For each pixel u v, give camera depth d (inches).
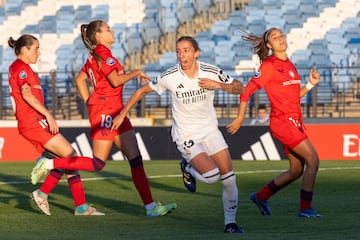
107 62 1067.9
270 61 1067.9
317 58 3181.6
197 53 928.9
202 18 3358.8
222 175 939.3
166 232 935.7
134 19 3393.2
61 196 1365.7
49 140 1090.1
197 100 943.0
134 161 1106.1
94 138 1095.6
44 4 3503.9
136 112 2844.5
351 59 3078.2
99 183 1594.5
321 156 2298.2
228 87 919.7
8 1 3553.2
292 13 3351.4
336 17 3326.8
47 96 2842.0
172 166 2046.0
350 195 1359.5
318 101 2854.3
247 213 1128.2
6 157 2353.6
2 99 2706.7
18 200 1309.1
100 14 3432.6
